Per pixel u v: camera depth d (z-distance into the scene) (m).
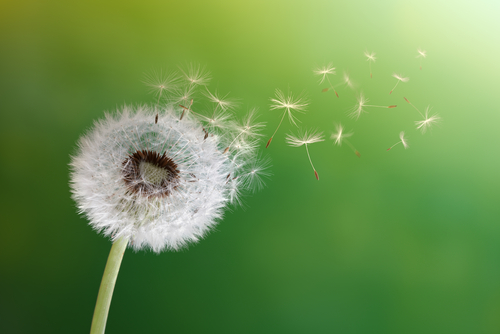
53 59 0.43
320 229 0.44
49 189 0.42
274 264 0.44
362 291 0.44
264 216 0.44
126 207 0.38
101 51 0.44
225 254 0.43
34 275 0.42
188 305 0.43
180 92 0.42
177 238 0.38
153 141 0.38
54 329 0.42
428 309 0.44
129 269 0.43
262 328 0.43
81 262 0.42
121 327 0.42
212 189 0.39
